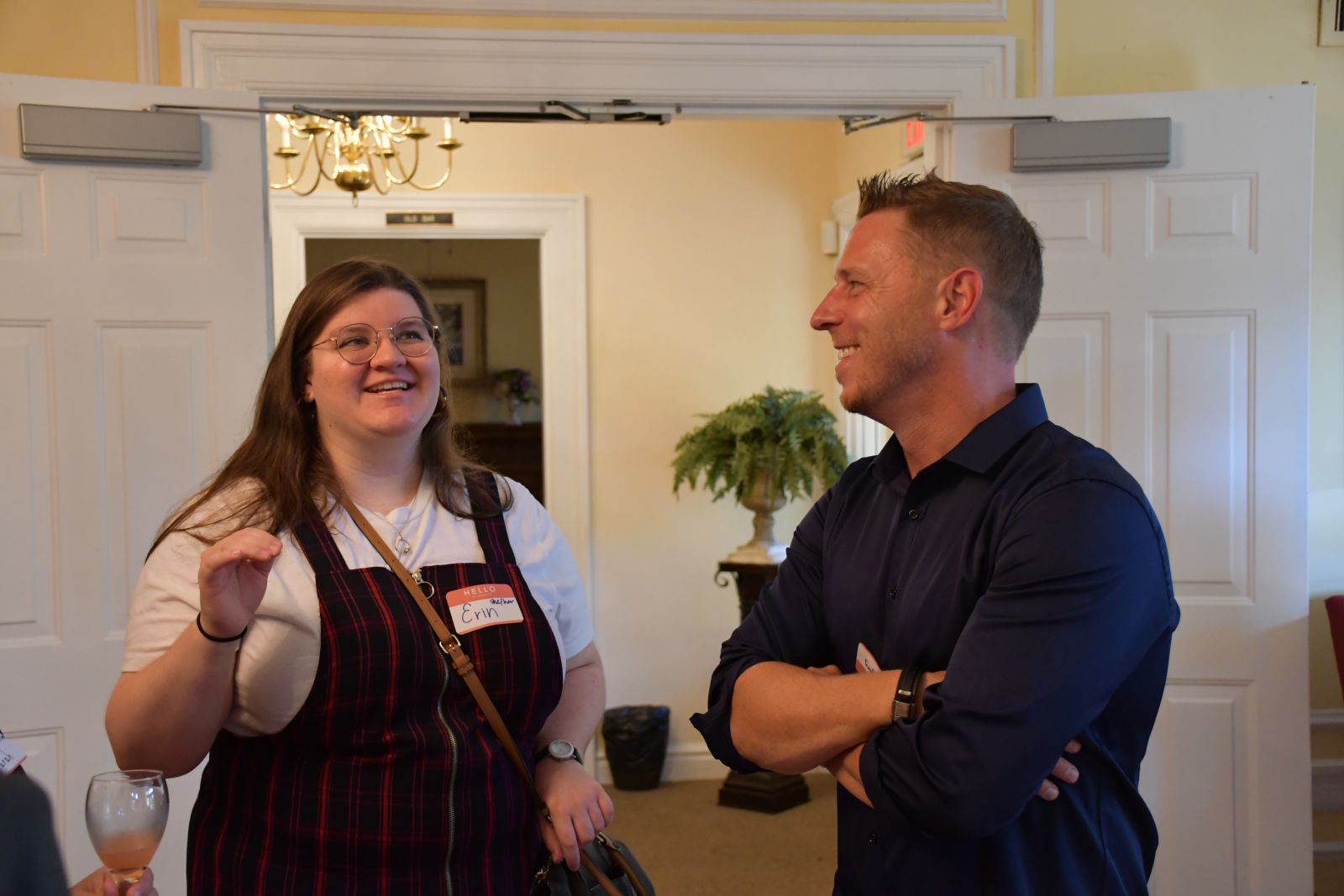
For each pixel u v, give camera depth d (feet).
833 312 4.90
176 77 9.80
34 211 8.99
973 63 10.40
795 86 10.32
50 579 9.05
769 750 4.73
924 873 4.46
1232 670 9.80
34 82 8.94
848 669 5.06
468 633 5.00
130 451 9.22
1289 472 9.80
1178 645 9.82
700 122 17.48
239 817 4.83
